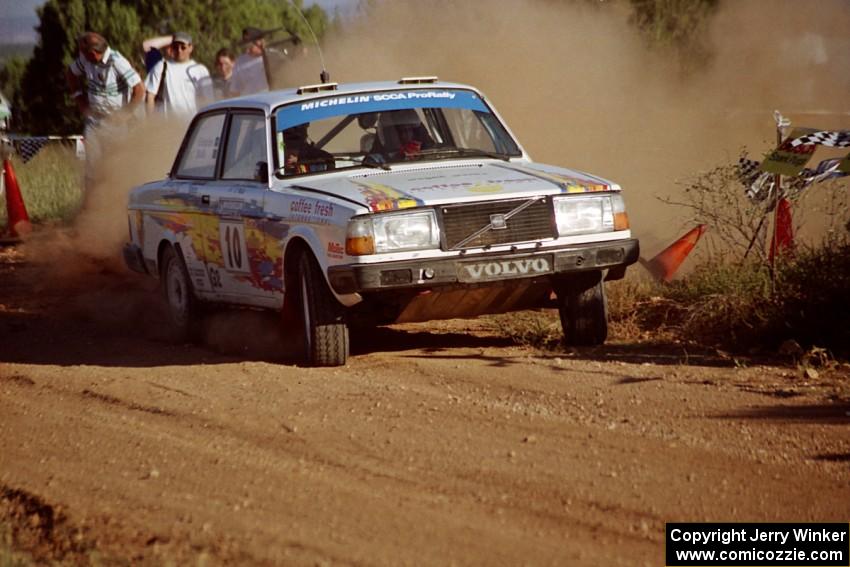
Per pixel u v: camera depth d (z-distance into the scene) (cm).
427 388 2428
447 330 3120
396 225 2475
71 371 2847
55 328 3516
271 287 2820
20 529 1805
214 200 3012
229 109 3102
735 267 3111
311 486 1877
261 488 1884
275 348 2978
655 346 2770
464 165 2859
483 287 2541
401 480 1883
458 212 2512
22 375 2831
